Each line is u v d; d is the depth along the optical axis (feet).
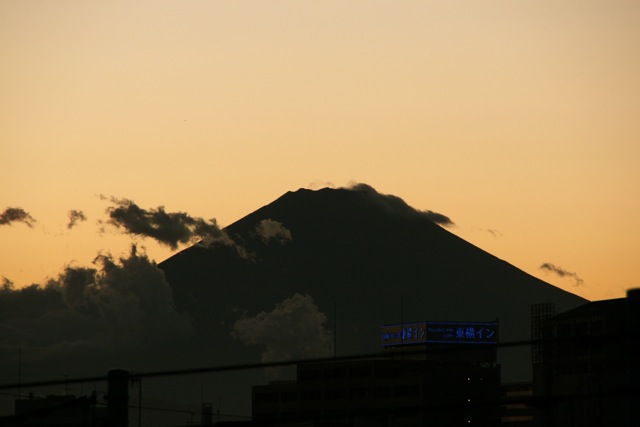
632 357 384.47
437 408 380.78
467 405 371.76
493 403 370.53
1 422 449.89
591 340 324.80
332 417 409.08
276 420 384.06
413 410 387.75
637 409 386.52
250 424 380.37
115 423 589.73
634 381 382.63
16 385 330.54
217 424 379.96
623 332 348.38
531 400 360.28
